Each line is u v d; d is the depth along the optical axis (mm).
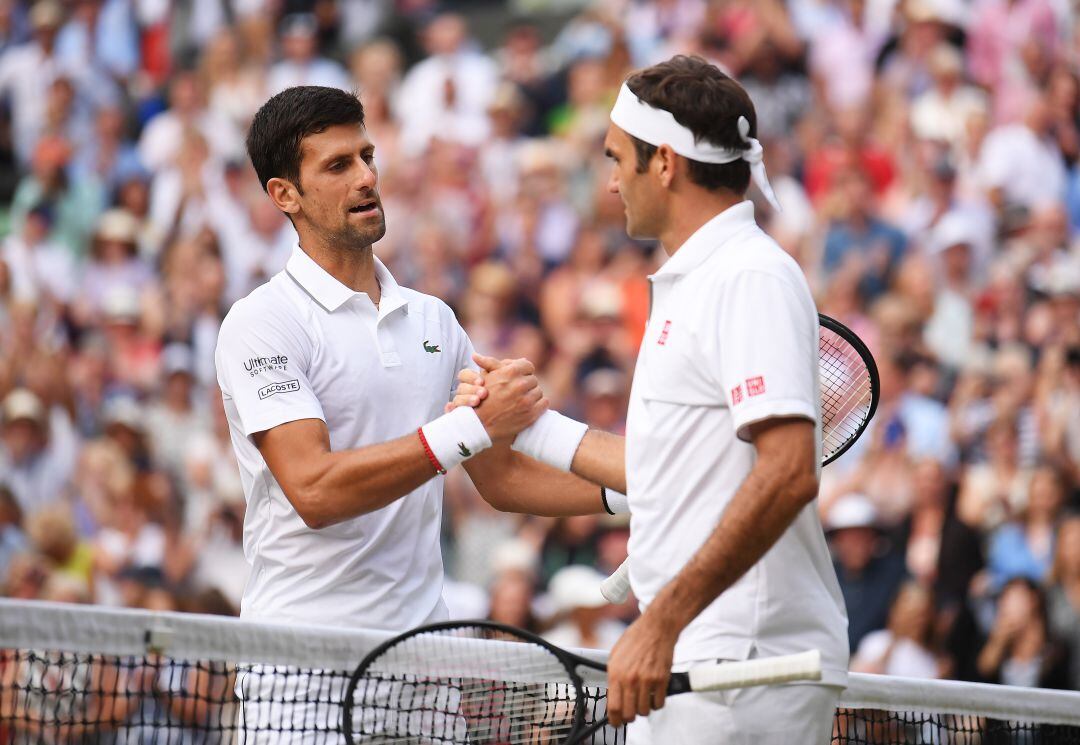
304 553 13867
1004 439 32219
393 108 48531
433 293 42344
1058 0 40844
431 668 12453
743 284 10922
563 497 14703
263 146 14266
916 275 36594
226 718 25594
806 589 11133
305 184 14031
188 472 39531
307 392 13656
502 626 11219
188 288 44406
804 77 42375
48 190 48312
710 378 11055
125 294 44656
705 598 10375
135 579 36000
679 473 11195
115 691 14141
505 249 42438
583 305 38406
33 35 53562
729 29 43938
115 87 52375
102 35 53156
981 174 38719
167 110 50812
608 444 13602
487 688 13609
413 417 14211
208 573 36156
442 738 13352
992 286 35781
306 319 13938
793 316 10859
